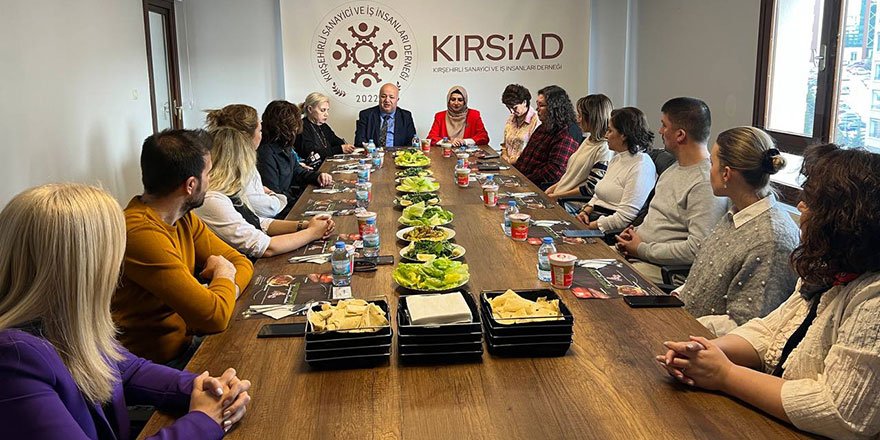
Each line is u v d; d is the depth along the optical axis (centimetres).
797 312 157
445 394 139
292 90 686
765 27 468
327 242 255
